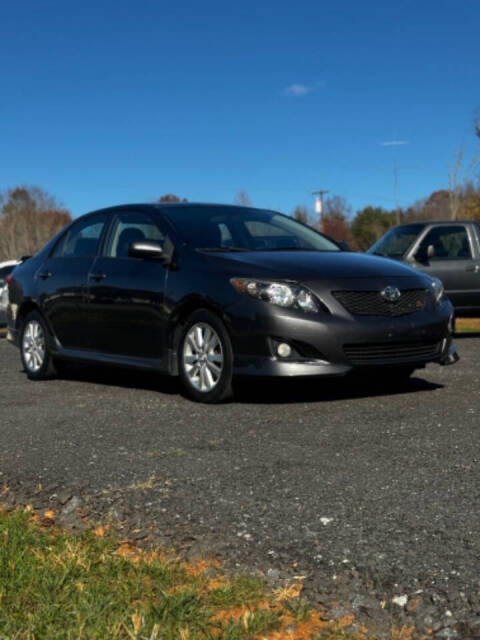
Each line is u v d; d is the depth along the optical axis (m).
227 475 3.95
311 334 5.52
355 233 71.69
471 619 2.42
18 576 2.71
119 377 7.55
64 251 7.58
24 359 7.73
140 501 3.61
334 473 3.92
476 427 4.79
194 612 2.45
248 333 5.63
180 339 6.16
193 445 4.61
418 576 2.71
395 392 6.12
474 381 6.53
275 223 7.08
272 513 3.38
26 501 3.75
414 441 4.50
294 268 5.78
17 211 64.44
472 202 28.06
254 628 2.39
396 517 3.27
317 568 2.82
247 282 5.71
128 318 6.55
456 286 10.96
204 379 5.95
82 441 4.82
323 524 3.23
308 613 2.48
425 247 11.14
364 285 5.73
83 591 2.59
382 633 2.38
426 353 5.97
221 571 2.84
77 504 3.62
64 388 6.98
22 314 7.86
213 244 6.41
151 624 2.36
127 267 6.69
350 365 5.61
